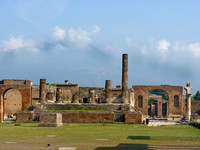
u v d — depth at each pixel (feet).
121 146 77.71
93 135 105.70
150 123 197.98
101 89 293.64
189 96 213.05
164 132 121.80
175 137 100.89
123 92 253.65
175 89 321.32
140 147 76.07
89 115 195.93
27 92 244.01
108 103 244.22
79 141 87.71
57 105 221.05
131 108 226.38
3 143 83.10
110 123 190.90
